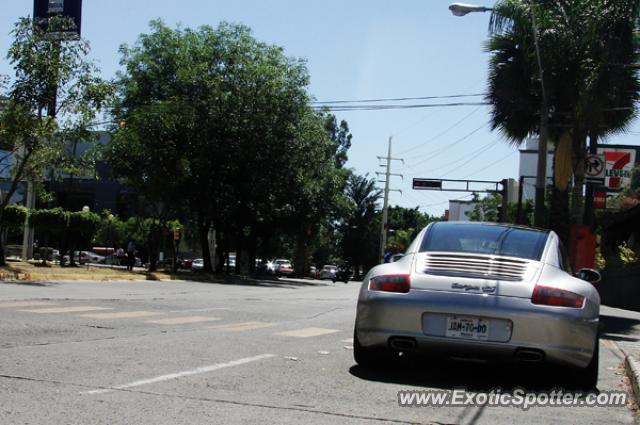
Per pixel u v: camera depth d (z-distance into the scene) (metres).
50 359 6.66
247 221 38.78
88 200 58.62
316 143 37.56
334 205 43.31
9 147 24.39
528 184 58.00
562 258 6.85
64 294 15.64
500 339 5.96
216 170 35.22
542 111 21.41
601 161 20.16
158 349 7.64
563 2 18.28
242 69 35.44
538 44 18.47
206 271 38.94
